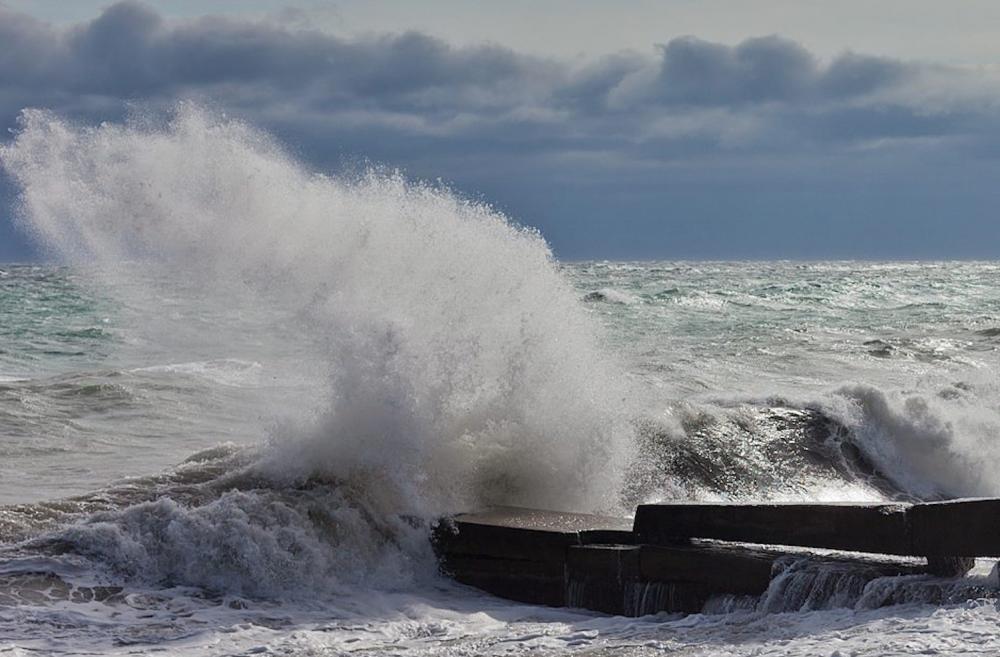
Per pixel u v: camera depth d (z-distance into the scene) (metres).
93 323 79.69
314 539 21.98
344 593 21.53
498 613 21.30
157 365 57.66
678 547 21.22
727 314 111.44
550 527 22.89
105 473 32.03
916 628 16.25
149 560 20.69
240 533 21.12
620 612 21.38
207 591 20.52
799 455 32.22
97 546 20.70
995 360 68.19
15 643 17.16
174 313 74.25
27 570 19.80
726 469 30.62
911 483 32.75
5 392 44.31
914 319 106.62
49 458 34.19
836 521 19.86
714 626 18.75
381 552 22.94
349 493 23.69
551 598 22.23
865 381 56.50
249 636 18.44
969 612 16.83
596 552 21.69
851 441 33.56
